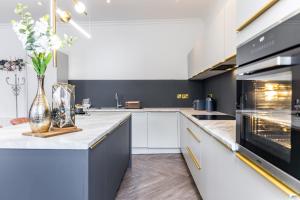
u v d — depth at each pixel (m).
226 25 2.42
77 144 1.49
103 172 1.95
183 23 5.14
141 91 5.23
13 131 1.93
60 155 1.52
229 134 1.86
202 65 3.66
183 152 4.18
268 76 1.18
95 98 5.23
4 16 4.61
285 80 1.02
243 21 1.49
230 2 2.28
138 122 4.71
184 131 4.00
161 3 4.08
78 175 1.51
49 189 1.52
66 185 1.52
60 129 1.90
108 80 5.23
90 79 5.24
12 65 5.02
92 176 1.59
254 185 1.24
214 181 2.00
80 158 1.51
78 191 1.51
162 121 4.71
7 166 1.53
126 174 3.57
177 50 5.18
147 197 2.80
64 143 1.50
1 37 5.14
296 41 0.91
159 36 5.18
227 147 1.61
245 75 1.45
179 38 5.16
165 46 5.19
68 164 1.51
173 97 5.23
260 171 1.16
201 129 2.53
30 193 1.53
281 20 1.03
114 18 4.89
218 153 1.87
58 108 1.99
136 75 5.23
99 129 2.04
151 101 5.23
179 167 3.90
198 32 5.12
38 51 1.71
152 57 5.20
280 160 1.03
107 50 5.21
